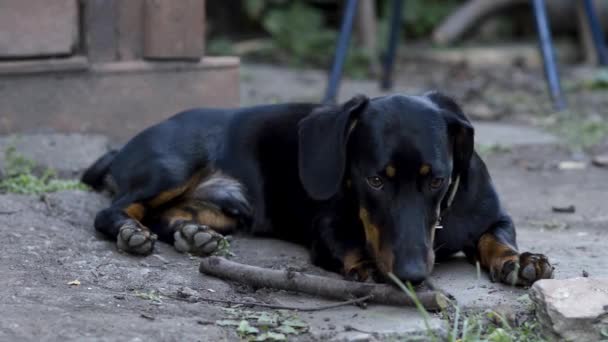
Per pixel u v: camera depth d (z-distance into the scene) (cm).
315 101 1341
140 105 945
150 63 943
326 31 1850
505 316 539
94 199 758
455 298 571
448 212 630
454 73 1673
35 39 900
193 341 497
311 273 632
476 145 1125
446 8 2005
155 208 702
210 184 718
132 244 635
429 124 573
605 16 1808
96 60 927
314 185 587
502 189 938
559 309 509
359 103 587
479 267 592
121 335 496
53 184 789
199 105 968
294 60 1766
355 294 561
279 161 706
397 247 544
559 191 930
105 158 781
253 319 537
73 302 544
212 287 587
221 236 660
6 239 647
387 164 558
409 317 538
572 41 1883
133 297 560
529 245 711
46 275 591
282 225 707
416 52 1838
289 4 1905
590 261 659
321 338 510
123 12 931
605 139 1184
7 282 570
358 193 584
